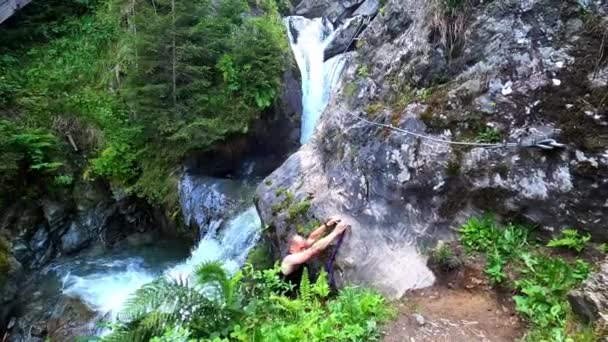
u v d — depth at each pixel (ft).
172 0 25.66
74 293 22.45
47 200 25.75
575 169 11.25
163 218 27.32
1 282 22.33
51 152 26.32
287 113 31.24
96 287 22.90
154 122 26.81
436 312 11.27
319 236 14.40
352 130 15.92
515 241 12.03
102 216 27.27
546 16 12.40
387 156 14.33
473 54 13.65
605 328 8.63
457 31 14.01
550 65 12.11
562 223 11.51
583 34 11.74
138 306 12.27
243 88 28.48
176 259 25.46
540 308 10.27
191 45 26.48
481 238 12.44
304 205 15.83
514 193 12.21
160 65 26.40
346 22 36.68
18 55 30.55
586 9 11.75
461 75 13.89
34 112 27.20
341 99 17.76
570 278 10.53
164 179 27.12
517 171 12.17
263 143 30.37
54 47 31.68
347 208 14.80
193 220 24.97
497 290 11.43
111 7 31.48
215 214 23.89
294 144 31.86
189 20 27.43
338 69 31.86
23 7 31.76
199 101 27.81
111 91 29.40
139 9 28.12
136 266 24.90
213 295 13.17
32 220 24.93
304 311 11.87
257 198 17.94
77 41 32.22
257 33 29.53
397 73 15.85
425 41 15.06
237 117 28.07
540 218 11.85
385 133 14.67
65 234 26.22
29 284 23.81
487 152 12.67
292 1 44.60
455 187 13.14
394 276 12.83
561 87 11.83
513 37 12.83
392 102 15.52
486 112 12.95
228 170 29.22
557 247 11.42
